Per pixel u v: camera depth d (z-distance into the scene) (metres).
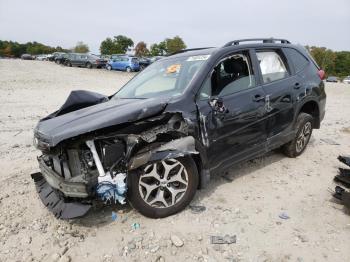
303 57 5.44
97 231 3.38
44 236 3.35
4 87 17.09
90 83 20.70
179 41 79.44
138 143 3.33
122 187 3.27
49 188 3.78
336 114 10.67
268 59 4.76
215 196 4.06
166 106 3.51
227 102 3.95
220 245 3.13
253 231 3.35
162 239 3.23
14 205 3.96
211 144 3.78
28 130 7.75
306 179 4.59
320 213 3.68
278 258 2.95
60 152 3.26
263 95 4.38
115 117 3.26
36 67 33.97
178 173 3.54
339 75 101.31
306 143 5.54
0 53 111.00
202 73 3.87
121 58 32.56
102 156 3.26
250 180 4.53
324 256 2.97
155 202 3.51
